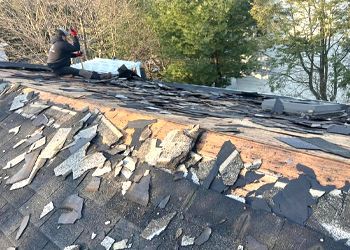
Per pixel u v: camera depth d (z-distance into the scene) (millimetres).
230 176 2361
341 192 1965
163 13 19438
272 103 5180
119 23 21562
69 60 8727
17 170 3475
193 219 2246
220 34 18562
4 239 2797
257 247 1935
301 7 15742
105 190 2773
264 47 17719
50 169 3273
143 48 22656
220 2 18031
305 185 2080
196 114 3895
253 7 17312
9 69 8602
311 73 17172
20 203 3070
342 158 2211
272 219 2020
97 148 3211
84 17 20953
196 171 2518
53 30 20297
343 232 1807
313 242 1830
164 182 2570
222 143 2621
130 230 2381
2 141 4070
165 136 2906
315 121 4387
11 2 20891
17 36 21578
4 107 4844
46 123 3977
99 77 8727
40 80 6645
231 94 7598
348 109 5297
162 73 22156
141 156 2871
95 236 2457
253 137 2643
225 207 2209
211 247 2047
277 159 2316
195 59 19938
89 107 3842
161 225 2305
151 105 4375
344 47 15938
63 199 2883
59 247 2500
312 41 15922
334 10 15508
